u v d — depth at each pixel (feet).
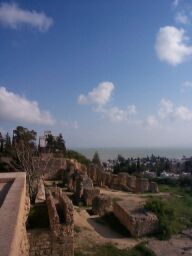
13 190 30.09
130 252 82.17
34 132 217.77
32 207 68.44
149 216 100.78
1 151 194.18
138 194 167.84
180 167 418.92
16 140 194.29
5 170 153.89
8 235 16.55
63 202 66.44
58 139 253.65
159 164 425.28
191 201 158.40
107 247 82.74
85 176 151.74
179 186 224.74
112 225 106.22
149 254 82.64
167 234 98.63
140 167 330.75
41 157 180.45
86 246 81.30
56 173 188.14
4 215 20.49
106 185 188.65
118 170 302.45
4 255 13.87
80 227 96.48
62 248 59.11
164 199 156.15
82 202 132.77
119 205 112.98
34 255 57.62
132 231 96.89
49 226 60.49
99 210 117.60
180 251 86.69
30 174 113.09
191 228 108.99
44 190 99.09
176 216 114.83
